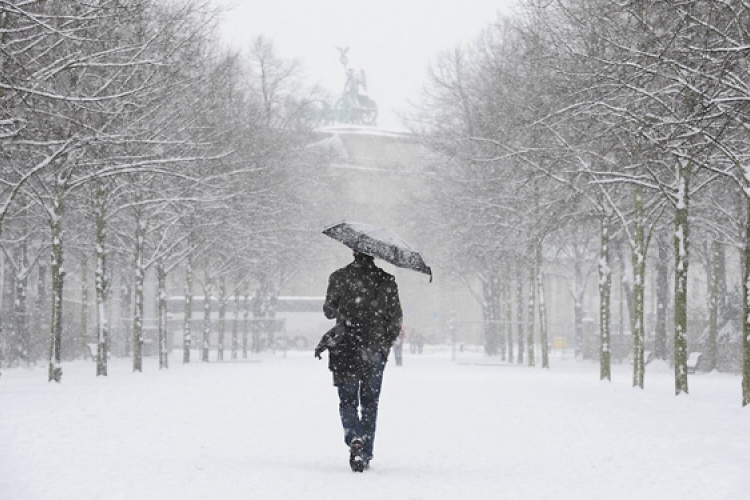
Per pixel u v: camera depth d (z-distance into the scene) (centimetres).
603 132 2242
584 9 2216
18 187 2080
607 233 3052
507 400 1959
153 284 7081
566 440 1226
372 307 983
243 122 4081
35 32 2072
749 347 1778
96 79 2469
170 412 1559
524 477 894
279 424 1409
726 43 1747
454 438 1254
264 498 748
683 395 2128
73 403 1677
